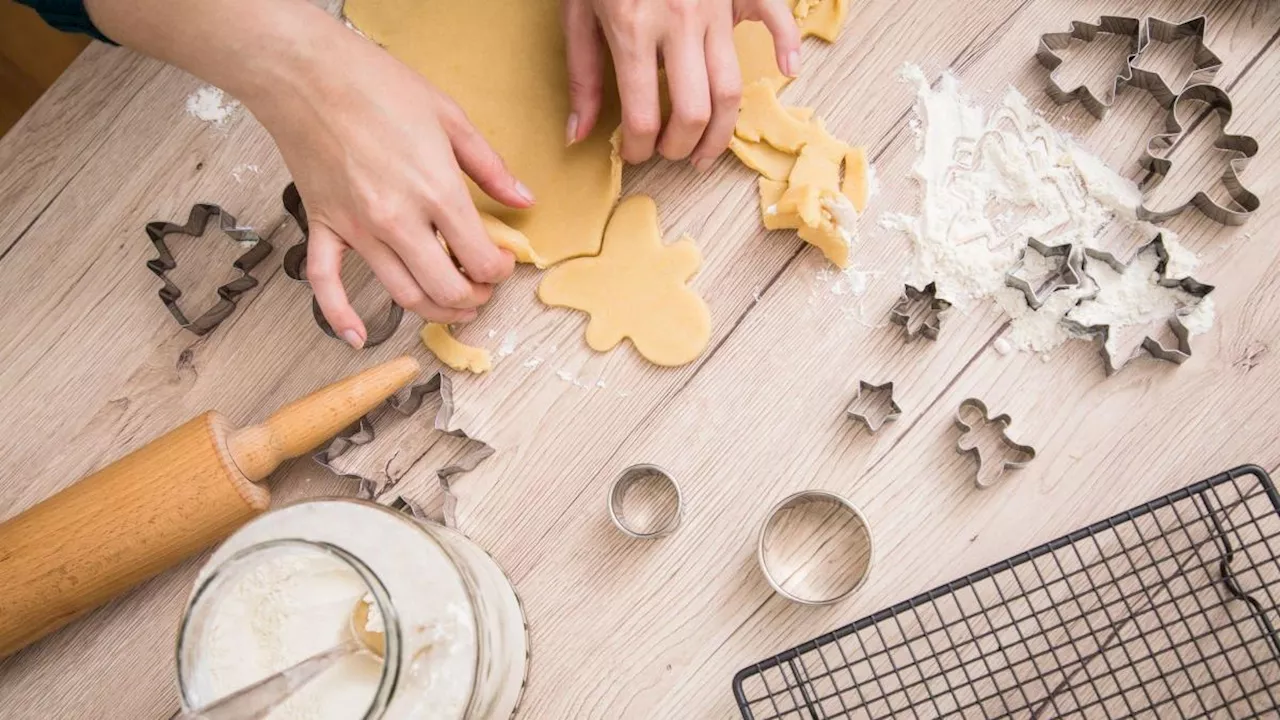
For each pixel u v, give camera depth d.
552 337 0.93
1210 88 0.89
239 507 0.84
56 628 0.88
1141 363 0.89
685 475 0.91
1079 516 0.87
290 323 0.95
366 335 0.93
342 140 0.81
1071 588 0.82
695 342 0.91
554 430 0.92
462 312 0.88
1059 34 0.93
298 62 0.80
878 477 0.89
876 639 0.87
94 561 0.83
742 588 0.89
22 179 0.98
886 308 0.91
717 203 0.94
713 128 0.87
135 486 0.83
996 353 0.90
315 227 0.86
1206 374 0.88
